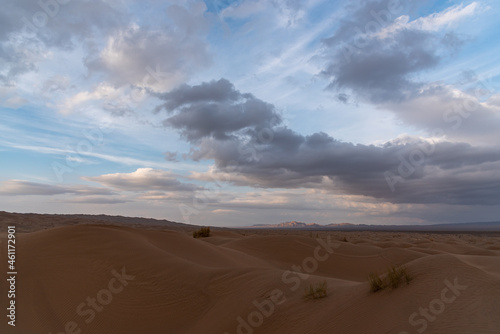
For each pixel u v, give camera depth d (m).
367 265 20.72
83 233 15.15
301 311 7.59
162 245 16.97
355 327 5.87
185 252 16.83
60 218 59.38
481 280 6.09
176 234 19.77
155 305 10.18
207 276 11.47
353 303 6.91
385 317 5.70
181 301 10.28
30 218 52.22
